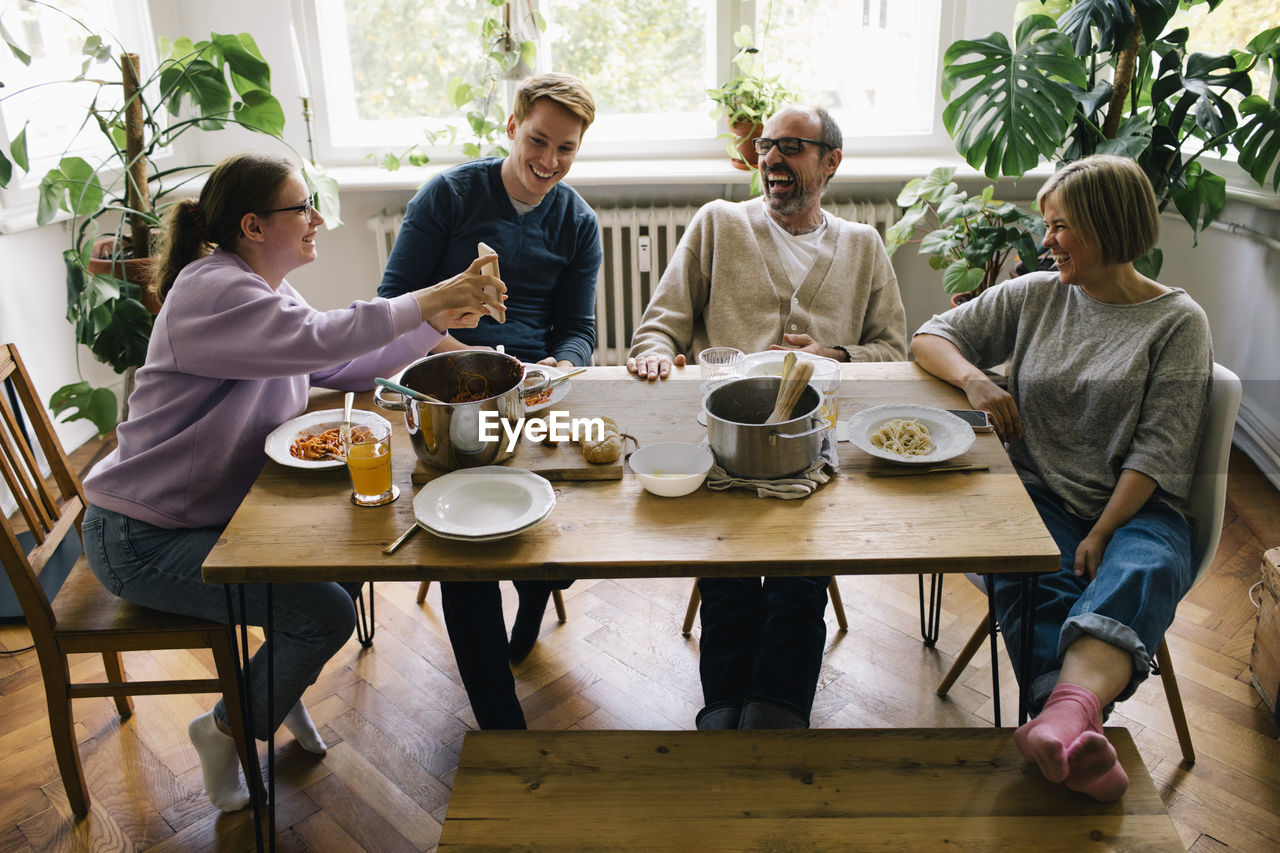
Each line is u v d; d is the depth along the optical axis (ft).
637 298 11.30
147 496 5.30
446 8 11.12
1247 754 6.16
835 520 4.65
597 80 11.39
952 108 9.04
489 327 7.41
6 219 9.14
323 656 5.47
